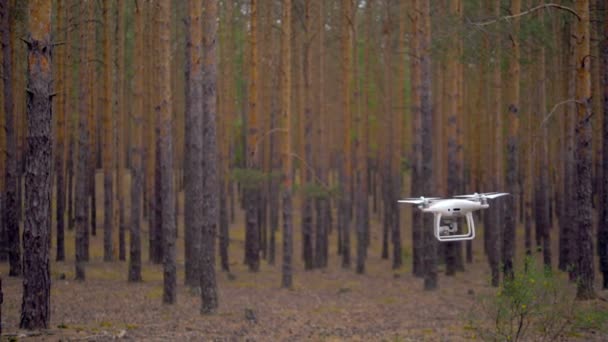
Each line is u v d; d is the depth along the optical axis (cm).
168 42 1745
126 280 2153
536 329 1241
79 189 2042
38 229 1176
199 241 1944
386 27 3209
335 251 3597
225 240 2633
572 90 2245
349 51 2689
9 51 1930
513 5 1822
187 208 2206
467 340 1335
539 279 1100
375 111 4116
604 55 1711
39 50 1156
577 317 1182
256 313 1714
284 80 2273
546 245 2481
